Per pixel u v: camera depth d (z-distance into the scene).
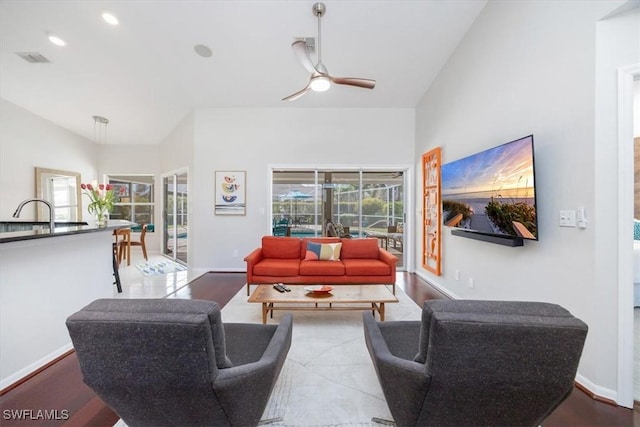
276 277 3.70
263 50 3.71
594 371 1.76
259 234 5.25
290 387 1.83
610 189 1.71
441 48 3.63
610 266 1.71
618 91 1.68
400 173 5.41
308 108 5.22
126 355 1.03
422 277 4.75
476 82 3.11
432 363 1.05
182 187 5.84
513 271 2.52
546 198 2.13
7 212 4.93
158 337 1.00
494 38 2.78
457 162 3.20
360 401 1.70
